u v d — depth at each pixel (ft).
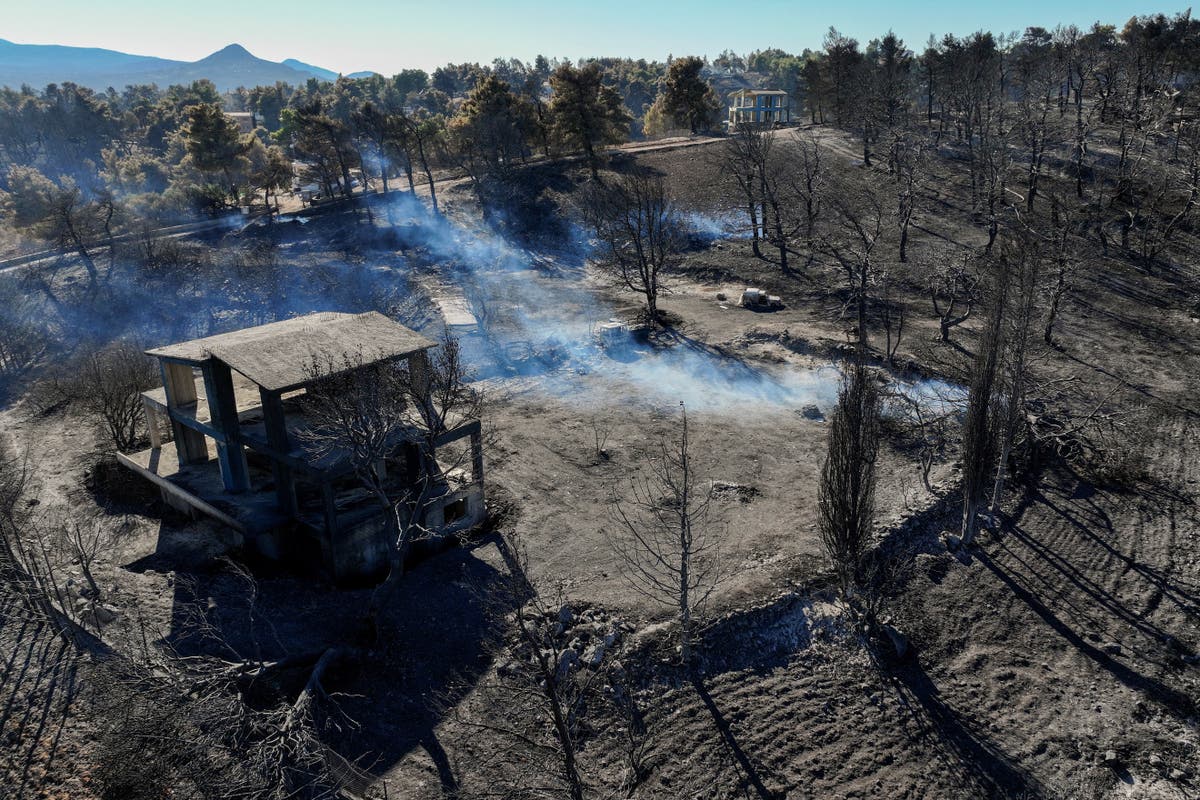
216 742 76.18
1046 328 178.60
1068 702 87.15
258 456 125.29
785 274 237.04
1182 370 168.14
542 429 148.36
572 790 65.05
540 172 333.01
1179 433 144.05
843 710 85.25
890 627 95.14
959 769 78.38
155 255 257.55
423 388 102.17
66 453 146.41
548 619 94.68
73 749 77.15
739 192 296.30
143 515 122.42
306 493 112.37
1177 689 88.79
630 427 148.87
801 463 134.62
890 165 296.92
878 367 167.84
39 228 287.89
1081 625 98.63
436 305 212.64
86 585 101.04
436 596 100.78
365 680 87.71
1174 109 293.43
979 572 107.96
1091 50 343.26
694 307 218.59
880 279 206.59
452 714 83.30
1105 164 280.10
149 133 582.76
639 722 82.58
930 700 86.79
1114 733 83.15
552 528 115.75
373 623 91.76
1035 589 105.09
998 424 111.34
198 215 339.36
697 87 404.98
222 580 104.53
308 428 106.93
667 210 268.41
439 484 113.29
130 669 78.02
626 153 360.69
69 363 194.90
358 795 73.92
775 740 81.15
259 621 95.76
